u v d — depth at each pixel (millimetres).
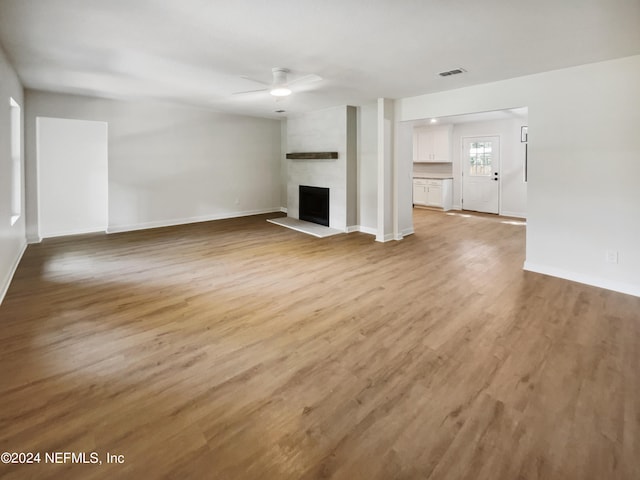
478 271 4293
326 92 5160
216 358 2398
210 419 1814
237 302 3371
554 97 3885
